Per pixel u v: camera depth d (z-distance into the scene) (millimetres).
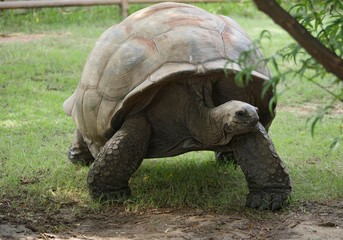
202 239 6555
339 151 9688
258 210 7305
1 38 17703
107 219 7148
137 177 8461
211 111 7043
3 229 6730
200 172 8586
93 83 7660
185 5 8078
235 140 7320
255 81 7301
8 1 19062
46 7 19062
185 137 7480
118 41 7660
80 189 8062
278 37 18312
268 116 7902
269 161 7250
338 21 4465
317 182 8320
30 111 11750
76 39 17750
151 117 7453
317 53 3207
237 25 8070
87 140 8062
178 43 7242
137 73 7223
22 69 14359
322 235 6699
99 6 20984
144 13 7930
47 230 6789
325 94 13008
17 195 7797
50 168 8875
